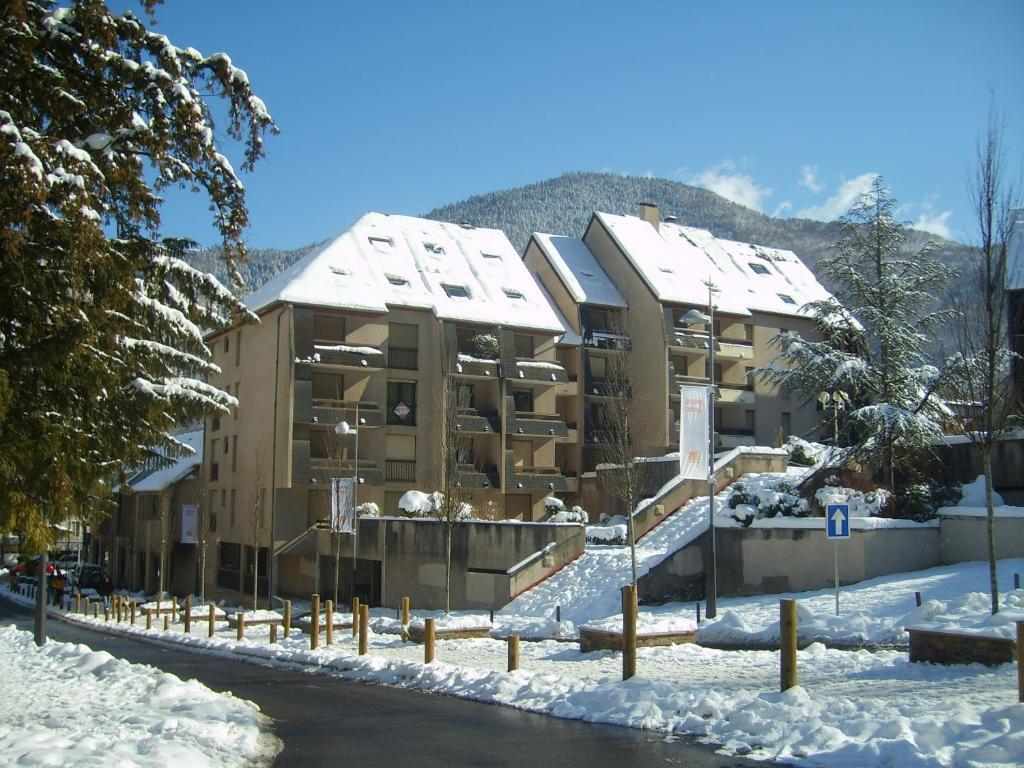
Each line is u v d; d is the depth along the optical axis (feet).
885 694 42.63
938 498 102.42
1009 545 93.35
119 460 52.85
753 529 100.48
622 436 122.93
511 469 159.94
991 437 64.34
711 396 87.25
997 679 44.60
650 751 34.65
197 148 43.73
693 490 122.52
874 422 104.63
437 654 71.00
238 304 56.24
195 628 113.39
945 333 113.50
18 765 28.89
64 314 40.73
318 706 47.32
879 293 114.73
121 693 48.26
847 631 63.41
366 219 175.73
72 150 38.52
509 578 109.09
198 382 70.54
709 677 52.08
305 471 147.54
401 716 43.78
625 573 102.42
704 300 173.37
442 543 120.26
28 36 38.91
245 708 43.83
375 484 152.05
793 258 210.18
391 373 156.97
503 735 38.45
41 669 60.64
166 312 53.93
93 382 43.34
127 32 43.34
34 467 41.81
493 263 178.19
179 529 185.37
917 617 61.82
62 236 39.34
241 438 163.02
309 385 148.56
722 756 33.65
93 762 29.07
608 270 184.65
